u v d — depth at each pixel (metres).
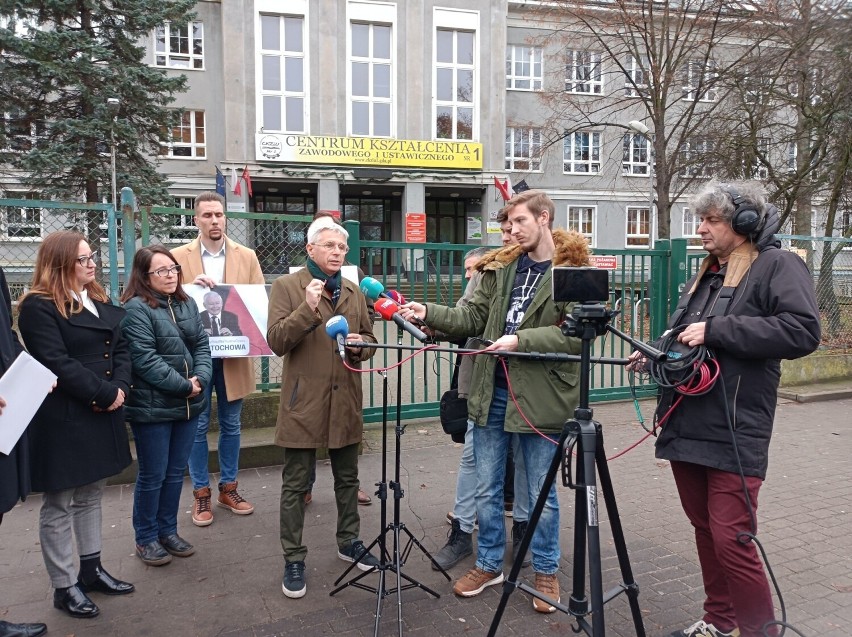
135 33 14.63
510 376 2.90
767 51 12.48
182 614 2.93
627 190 25.77
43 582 3.26
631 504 4.27
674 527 3.89
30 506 4.30
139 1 14.17
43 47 13.16
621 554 2.19
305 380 3.16
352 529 3.42
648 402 7.30
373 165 21.75
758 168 12.97
